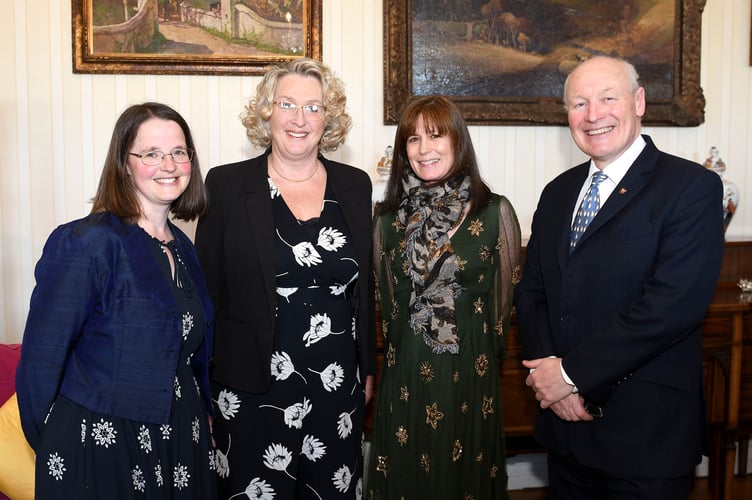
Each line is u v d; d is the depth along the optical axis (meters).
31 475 2.03
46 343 1.63
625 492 1.91
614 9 3.27
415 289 2.13
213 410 2.00
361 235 2.19
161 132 1.75
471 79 3.21
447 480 2.10
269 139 2.22
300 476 2.15
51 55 3.03
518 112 3.23
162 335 1.71
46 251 1.68
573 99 1.99
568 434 2.04
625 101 1.93
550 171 3.37
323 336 2.11
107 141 3.09
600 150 1.96
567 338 2.00
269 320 2.05
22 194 3.06
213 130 3.13
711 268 1.82
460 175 2.16
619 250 1.90
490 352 2.17
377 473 2.21
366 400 2.51
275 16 3.10
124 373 1.66
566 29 3.25
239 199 2.14
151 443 1.70
